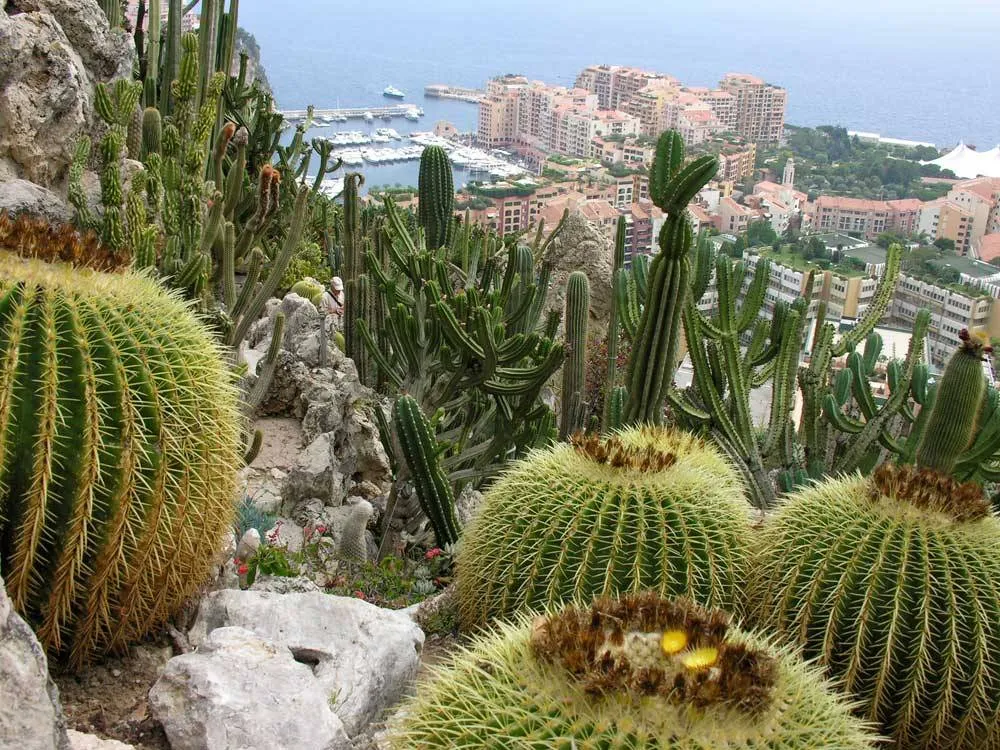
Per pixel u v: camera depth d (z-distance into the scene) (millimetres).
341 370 7703
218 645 3664
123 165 6309
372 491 7238
